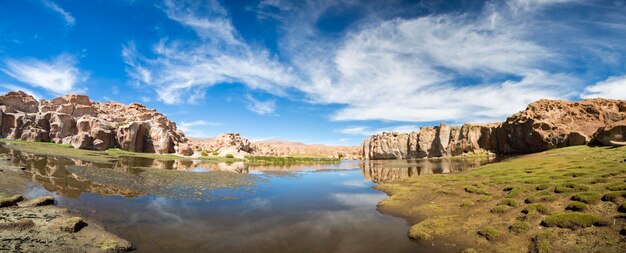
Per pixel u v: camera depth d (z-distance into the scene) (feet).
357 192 157.17
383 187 169.58
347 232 83.51
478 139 547.90
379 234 82.07
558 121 385.91
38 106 410.11
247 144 654.53
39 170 154.92
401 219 98.07
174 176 180.34
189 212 98.07
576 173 119.34
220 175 208.03
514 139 440.04
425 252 69.10
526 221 75.51
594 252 55.62
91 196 107.14
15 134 345.31
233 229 82.79
